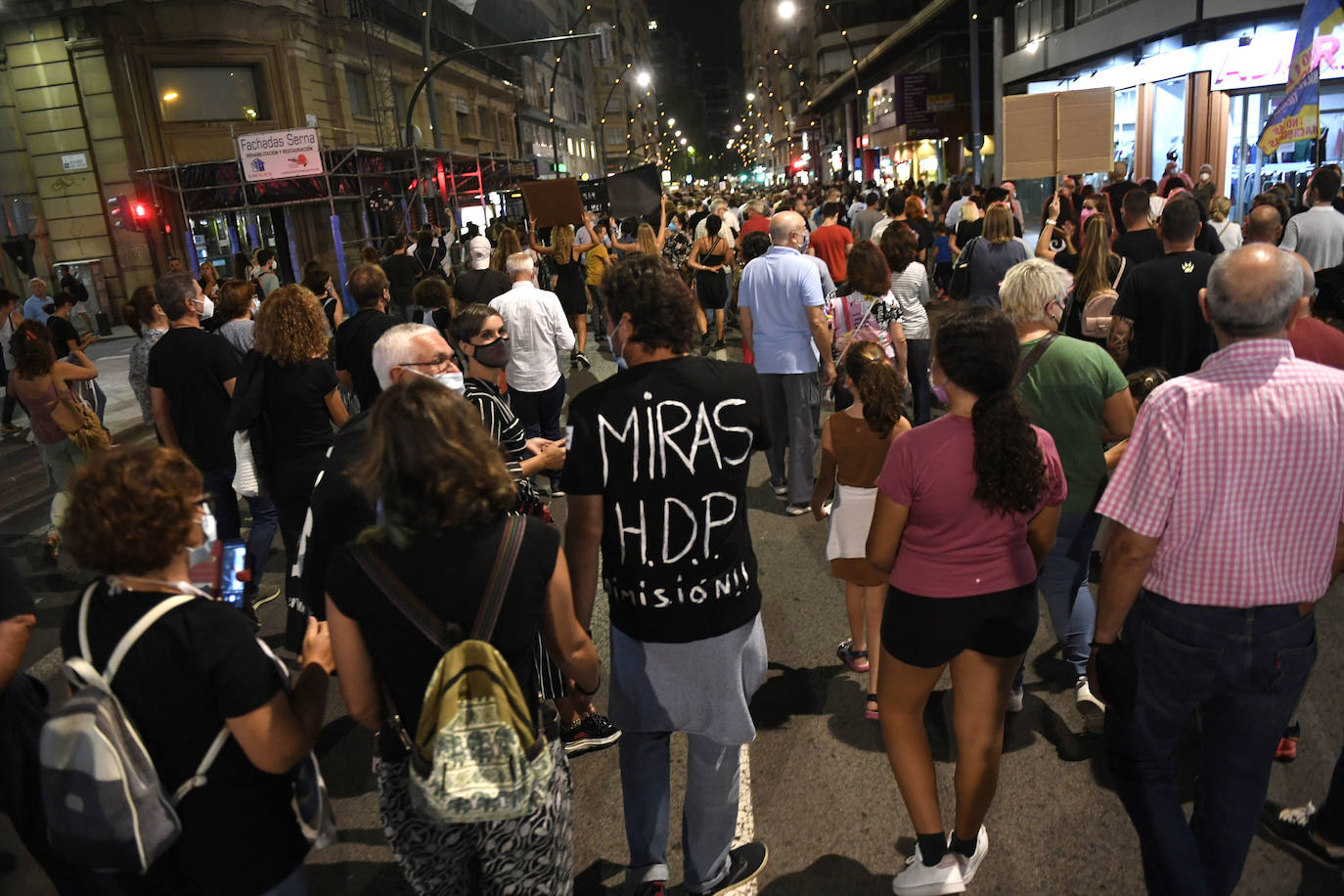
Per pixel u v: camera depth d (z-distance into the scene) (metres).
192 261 22.11
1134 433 2.35
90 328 14.73
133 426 11.13
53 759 1.79
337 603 1.93
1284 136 8.58
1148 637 2.45
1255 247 2.21
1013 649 2.64
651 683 2.55
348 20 28.23
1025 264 3.48
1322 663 4.09
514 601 1.97
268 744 1.91
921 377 7.32
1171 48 18.84
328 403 4.32
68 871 2.38
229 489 5.11
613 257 13.96
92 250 22.59
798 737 3.81
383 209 24.47
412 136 24.80
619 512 2.45
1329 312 5.07
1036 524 2.72
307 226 25.48
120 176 22.30
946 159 40.94
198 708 1.88
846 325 6.00
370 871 3.16
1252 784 2.46
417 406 1.88
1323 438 2.21
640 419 2.40
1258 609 2.31
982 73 39.69
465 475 1.87
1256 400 2.21
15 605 2.34
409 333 3.17
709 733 2.59
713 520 2.48
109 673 1.83
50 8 21.22
